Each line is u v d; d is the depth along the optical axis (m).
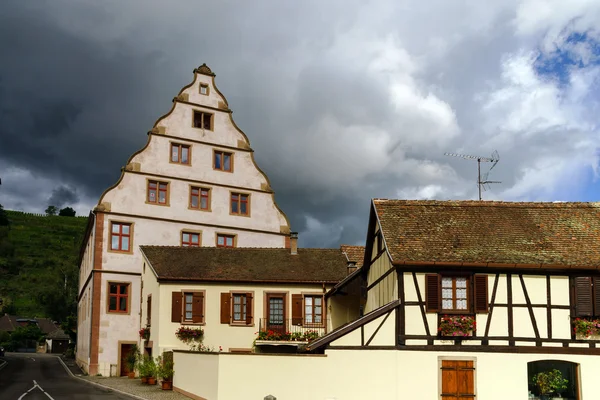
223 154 41.38
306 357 21.61
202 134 40.66
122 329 36.41
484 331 21.64
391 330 21.66
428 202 24.75
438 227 23.55
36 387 27.95
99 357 35.69
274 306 31.92
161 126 39.38
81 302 46.94
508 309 21.80
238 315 31.62
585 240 23.31
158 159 38.94
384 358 21.48
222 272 31.86
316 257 33.97
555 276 22.11
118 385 28.91
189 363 24.72
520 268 21.94
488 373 21.41
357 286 29.95
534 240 23.20
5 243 114.25
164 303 30.88
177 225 38.91
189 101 40.56
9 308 94.62
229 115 41.88
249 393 21.47
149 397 24.09
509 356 21.52
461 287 22.00
